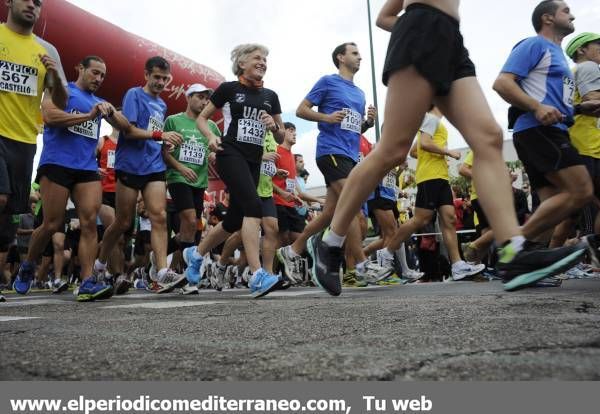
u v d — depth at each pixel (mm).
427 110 1910
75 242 8289
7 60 3418
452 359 967
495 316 1570
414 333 1309
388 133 1944
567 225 4449
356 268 5141
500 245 1848
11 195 3482
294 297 3365
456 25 1903
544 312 1641
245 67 3789
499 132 1882
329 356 1054
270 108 3867
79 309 2574
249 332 1470
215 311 2199
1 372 996
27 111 3508
